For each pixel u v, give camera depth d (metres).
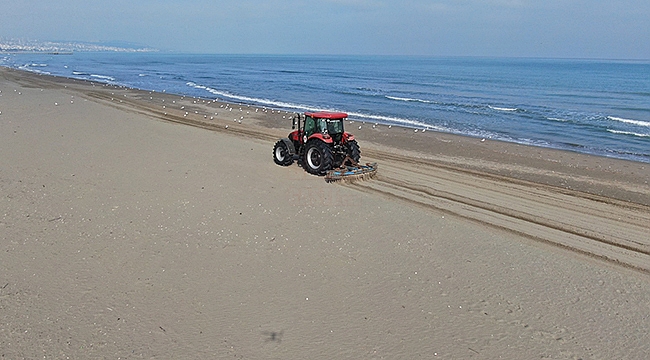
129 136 14.95
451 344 4.93
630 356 4.84
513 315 5.51
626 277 6.61
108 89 35.91
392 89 44.22
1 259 6.36
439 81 56.06
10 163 10.97
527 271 6.62
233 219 8.05
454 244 7.44
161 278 6.04
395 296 5.82
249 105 30.41
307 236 7.51
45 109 20.58
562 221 9.16
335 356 4.68
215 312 5.35
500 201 10.34
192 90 41.44
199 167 11.32
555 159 15.37
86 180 9.89
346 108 29.66
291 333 5.02
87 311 5.26
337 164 11.55
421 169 13.16
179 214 8.17
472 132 21.12
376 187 11.00
